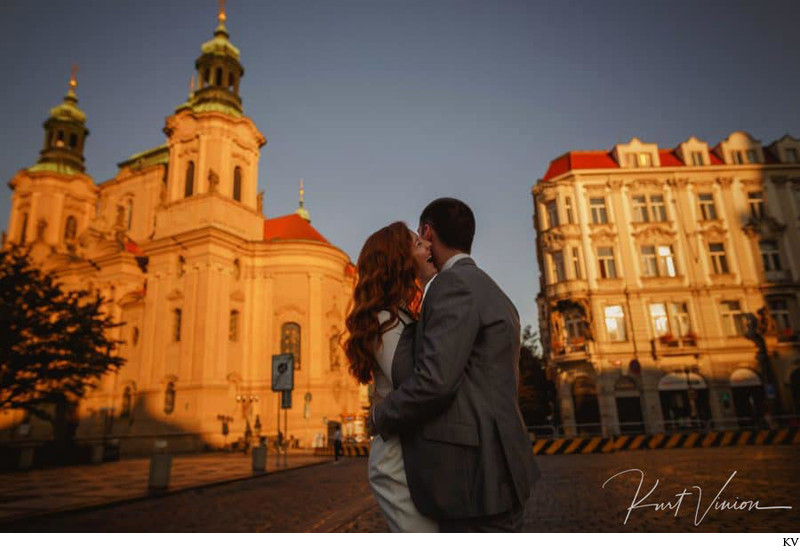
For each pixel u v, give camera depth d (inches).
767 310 1268.5
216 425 1520.7
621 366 1237.7
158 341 1631.4
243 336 1712.6
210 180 1704.0
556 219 1349.7
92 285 1829.5
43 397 944.9
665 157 1438.2
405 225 91.0
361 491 490.0
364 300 84.4
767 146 1461.6
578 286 1282.0
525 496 69.9
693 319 1275.8
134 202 2097.7
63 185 2149.4
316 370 1739.7
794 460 546.3
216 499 474.0
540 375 1644.9
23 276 912.9
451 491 69.3
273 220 2110.0
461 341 70.1
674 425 1198.9
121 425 1631.4
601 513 302.7
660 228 1322.6
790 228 1343.5
